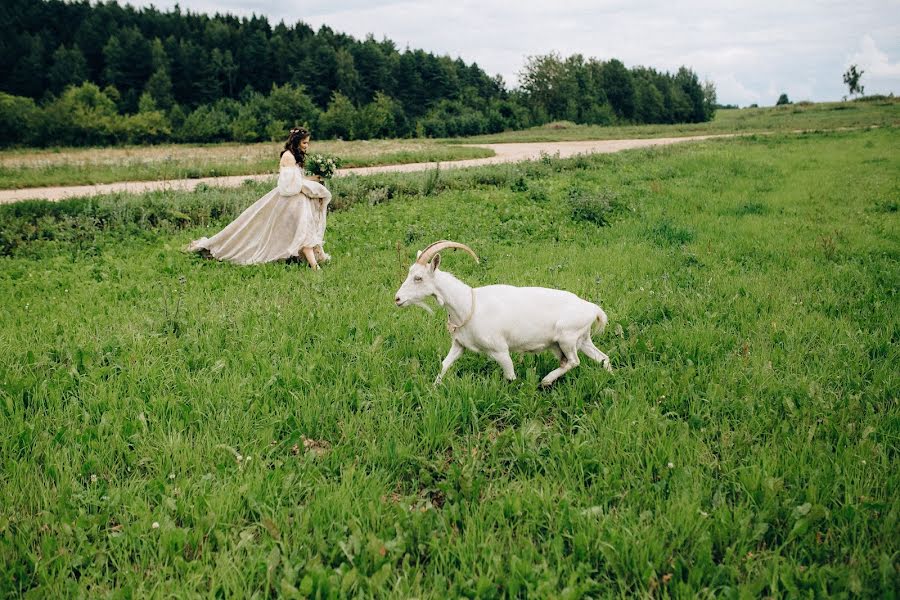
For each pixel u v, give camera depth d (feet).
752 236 37.40
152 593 10.04
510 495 12.42
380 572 10.10
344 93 338.95
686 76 420.36
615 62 393.09
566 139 179.11
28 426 14.71
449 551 11.01
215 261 33.12
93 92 219.61
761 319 22.40
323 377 17.74
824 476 12.79
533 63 344.08
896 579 9.97
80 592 10.11
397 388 17.25
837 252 32.53
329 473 13.57
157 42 315.78
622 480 12.92
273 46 370.12
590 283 26.66
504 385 17.19
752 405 15.57
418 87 366.02
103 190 65.31
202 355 19.29
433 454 14.53
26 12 355.36
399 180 56.90
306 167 33.68
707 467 13.43
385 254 34.04
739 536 11.33
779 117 257.55
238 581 10.40
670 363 18.58
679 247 34.37
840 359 18.60
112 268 31.37
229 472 13.44
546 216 43.70
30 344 20.18
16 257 34.91
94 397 16.43
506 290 17.22
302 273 29.96
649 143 146.72
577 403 16.43
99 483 13.10
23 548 11.01
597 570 10.78
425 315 22.93
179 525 12.15
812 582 10.17
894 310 22.70
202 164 90.38
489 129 265.54
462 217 43.34
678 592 10.03
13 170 80.89
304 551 11.12
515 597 10.05
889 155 82.48
